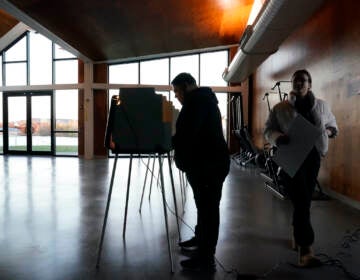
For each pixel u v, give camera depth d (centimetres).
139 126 220
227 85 1055
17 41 1103
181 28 817
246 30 593
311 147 214
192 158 213
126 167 779
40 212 358
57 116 1085
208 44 998
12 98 1125
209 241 217
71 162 891
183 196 450
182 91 230
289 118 235
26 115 1113
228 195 463
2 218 333
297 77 233
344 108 425
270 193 477
